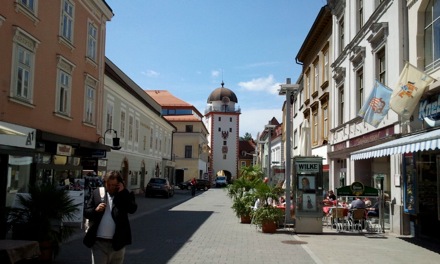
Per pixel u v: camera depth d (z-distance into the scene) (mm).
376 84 14867
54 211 8781
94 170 22344
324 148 26250
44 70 16688
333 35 24359
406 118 13633
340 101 23297
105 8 23094
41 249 8570
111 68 29047
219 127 101375
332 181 24047
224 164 100500
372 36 17203
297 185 15000
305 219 14805
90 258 9445
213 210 24719
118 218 6035
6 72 13930
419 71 12703
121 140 30969
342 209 15672
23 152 14625
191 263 9289
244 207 17594
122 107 30984
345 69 21688
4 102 13852
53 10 17297
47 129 17031
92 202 6172
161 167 49562
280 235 14227
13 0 14172
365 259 10047
